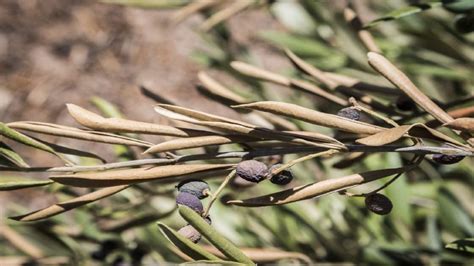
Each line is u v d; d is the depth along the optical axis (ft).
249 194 3.18
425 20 3.13
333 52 3.23
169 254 2.76
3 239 3.10
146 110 7.27
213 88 1.98
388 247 2.81
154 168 1.59
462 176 3.17
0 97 7.30
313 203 3.07
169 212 2.40
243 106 1.55
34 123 1.62
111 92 7.45
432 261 2.75
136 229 2.77
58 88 7.45
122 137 1.63
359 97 1.92
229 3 3.21
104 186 1.58
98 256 2.71
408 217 2.61
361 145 1.61
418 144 1.65
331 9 3.30
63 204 1.64
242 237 2.88
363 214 2.95
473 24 1.94
